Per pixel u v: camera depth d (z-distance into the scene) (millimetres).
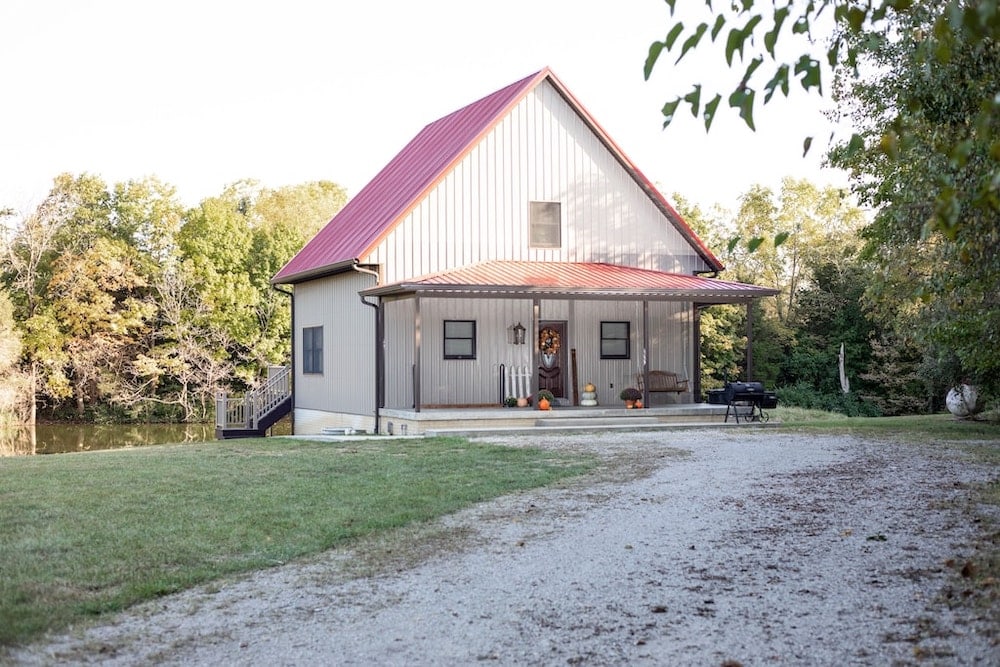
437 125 31891
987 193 4504
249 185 66688
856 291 48281
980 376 23656
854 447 17703
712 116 5117
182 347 46875
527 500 12375
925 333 16812
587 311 26672
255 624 7375
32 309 47281
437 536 10289
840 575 8305
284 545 9859
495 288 22422
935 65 10922
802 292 51312
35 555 9406
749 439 19438
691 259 27781
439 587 8289
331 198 73688
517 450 17562
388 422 23859
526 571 8750
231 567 9016
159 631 7234
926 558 8758
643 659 6418
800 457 16172
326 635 7082
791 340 50719
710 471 14547
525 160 25891
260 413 30484
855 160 20391
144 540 10070
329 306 27969
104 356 47562
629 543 9766
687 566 8789
